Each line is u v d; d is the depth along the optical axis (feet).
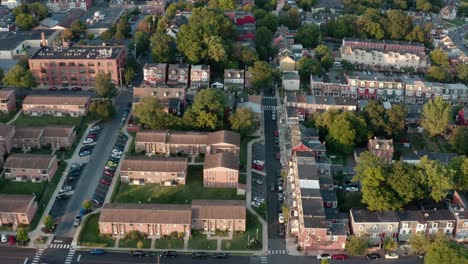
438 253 590.14
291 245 651.66
